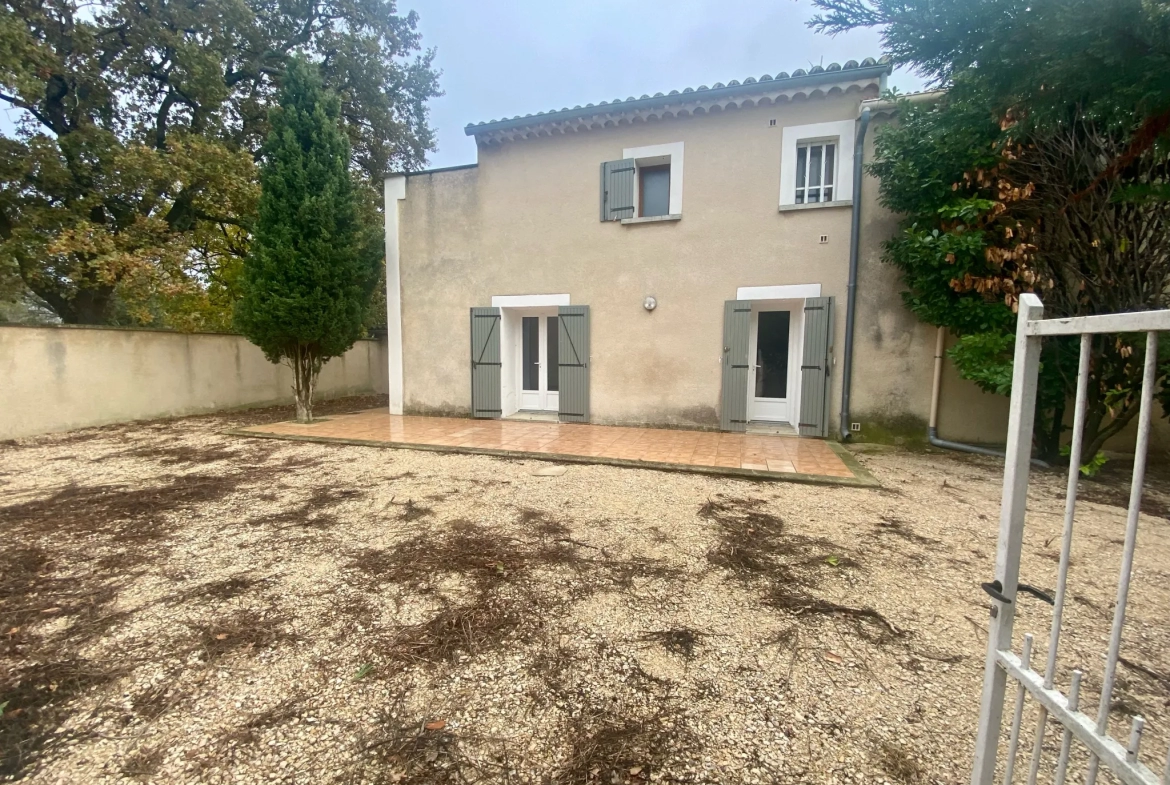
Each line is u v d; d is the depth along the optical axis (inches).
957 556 124.2
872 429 261.9
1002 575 48.4
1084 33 56.7
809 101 261.9
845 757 63.3
